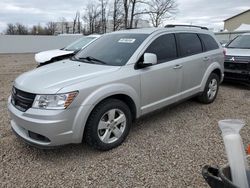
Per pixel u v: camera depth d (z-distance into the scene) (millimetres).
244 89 7691
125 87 3816
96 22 46094
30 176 3162
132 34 4695
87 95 3381
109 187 2955
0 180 3076
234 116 5227
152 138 4176
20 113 3402
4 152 3703
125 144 3957
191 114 5309
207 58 5578
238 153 1812
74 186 2975
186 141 4074
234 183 1771
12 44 28297
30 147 3850
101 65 4055
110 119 3709
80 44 10156
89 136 3520
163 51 4594
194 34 5473
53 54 9008
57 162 3467
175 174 3184
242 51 7828
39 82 3453
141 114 4215
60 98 3201
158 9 36406
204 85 5625
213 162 3443
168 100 4676
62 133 3232
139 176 3150
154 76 4281
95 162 3465
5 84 8484
